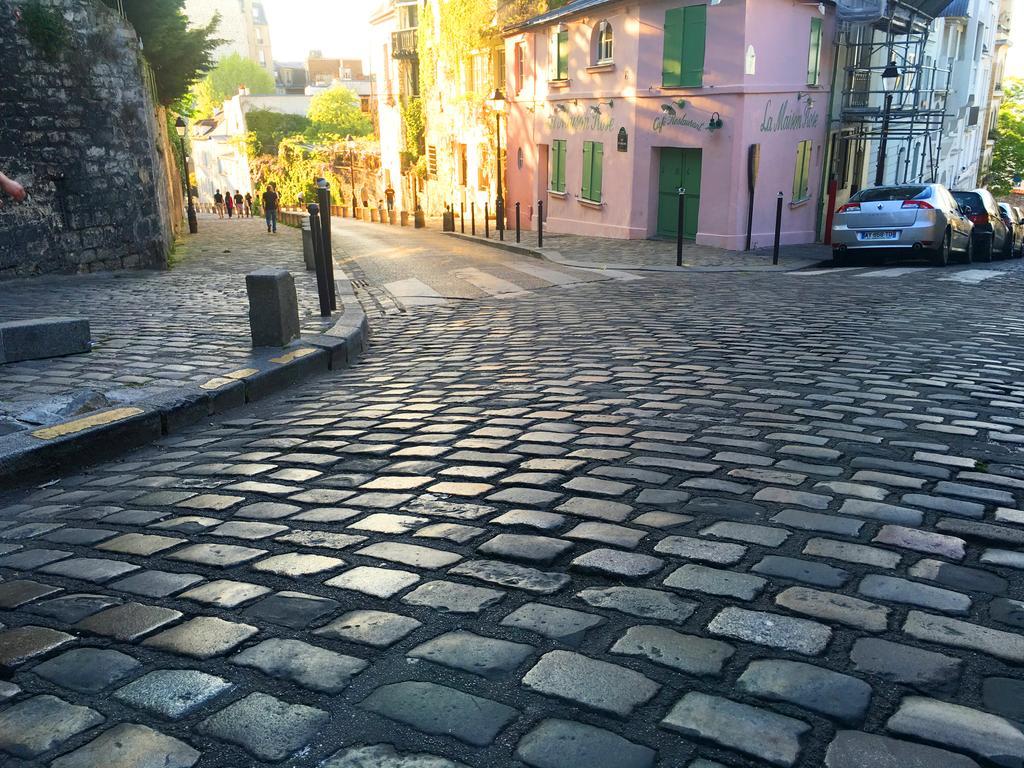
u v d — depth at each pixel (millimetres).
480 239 24250
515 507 3135
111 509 3441
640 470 3533
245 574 2637
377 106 56500
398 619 2260
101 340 7441
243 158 75938
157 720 1833
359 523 3059
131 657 2123
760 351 6531
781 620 2186
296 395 5934
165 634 2238
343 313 8695
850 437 3988
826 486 3268
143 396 5125
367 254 20016
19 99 12547
